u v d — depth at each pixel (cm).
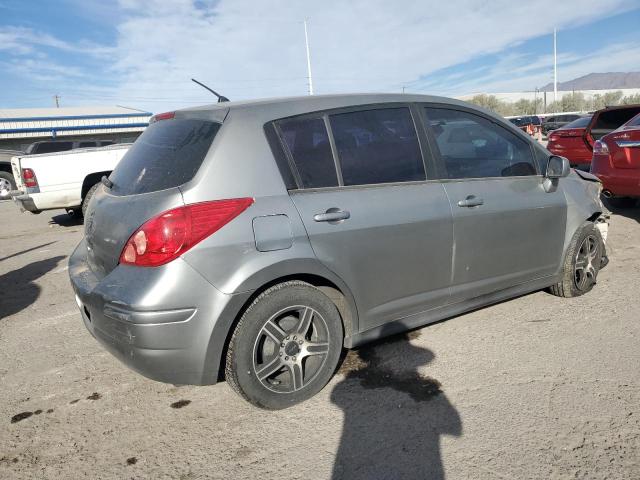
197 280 249
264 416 281
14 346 394
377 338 318
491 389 295
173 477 237
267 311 268
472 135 363
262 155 276
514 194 369
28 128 3372
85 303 275
